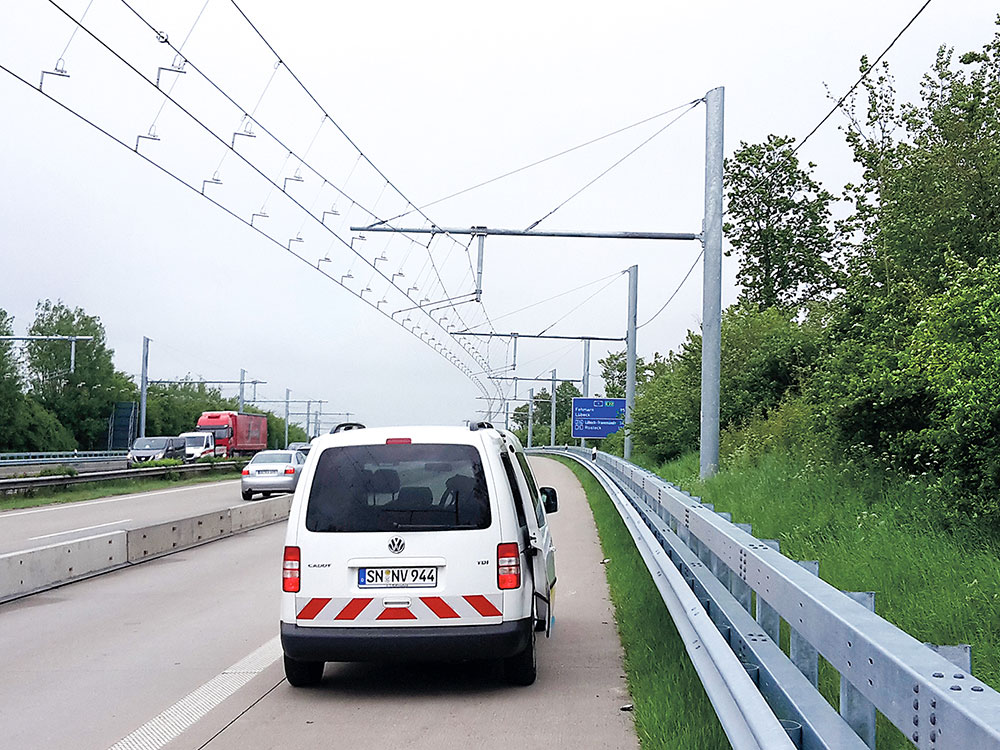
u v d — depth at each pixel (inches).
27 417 3432.6
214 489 1487.5
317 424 4466.0
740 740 164.2
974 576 278.4
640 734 245.1
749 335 1108.5
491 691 298.4
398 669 330.0
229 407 5905.5
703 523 264.4
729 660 190.2
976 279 352.5
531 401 3174.2
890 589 293.4
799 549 386.0
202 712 276.8
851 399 476.1
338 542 288.0
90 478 1408.7
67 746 245.4
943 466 378.3
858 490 468.4
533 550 307.6
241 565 619.2
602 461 1162.6
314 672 300.8
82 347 4109.3
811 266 1624.0
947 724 88.5
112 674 324.2
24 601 482.0
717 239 741.9
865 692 113.5
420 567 286.2
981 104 619.8
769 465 657.6
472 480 292.4
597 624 404.8
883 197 658.8
